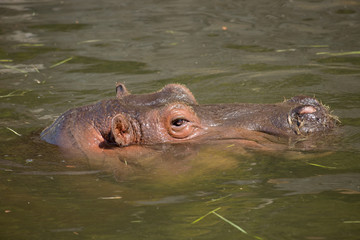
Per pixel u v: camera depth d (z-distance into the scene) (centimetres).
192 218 1641
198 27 4697
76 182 1908
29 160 2078
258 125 2111
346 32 4331
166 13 5300
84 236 1556
